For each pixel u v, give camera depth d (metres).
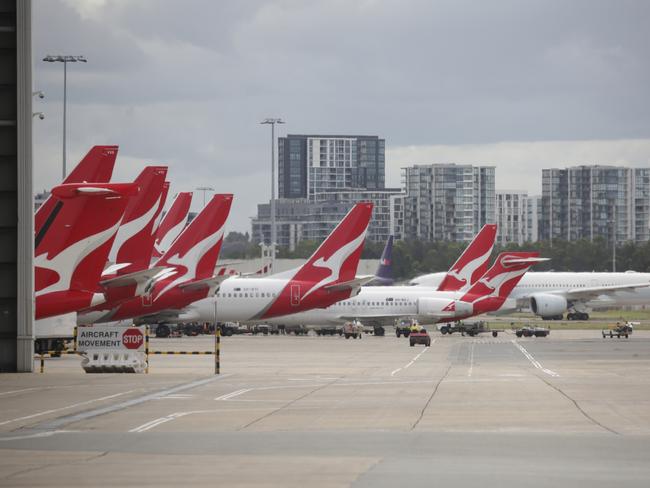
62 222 68.50
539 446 31.94
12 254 63.72
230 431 35.97
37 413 41.62
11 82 63.25
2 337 64.00
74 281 68.88
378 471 27.05
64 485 25.33
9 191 63.34
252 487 24.77
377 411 42.25
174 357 87.75
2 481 25.97
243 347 107.62
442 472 26.86
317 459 29.28
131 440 33.66
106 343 65.44
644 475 26.48
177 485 25.17
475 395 49.28
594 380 59.06
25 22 62.59
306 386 54.91
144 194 88.75
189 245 107.50
